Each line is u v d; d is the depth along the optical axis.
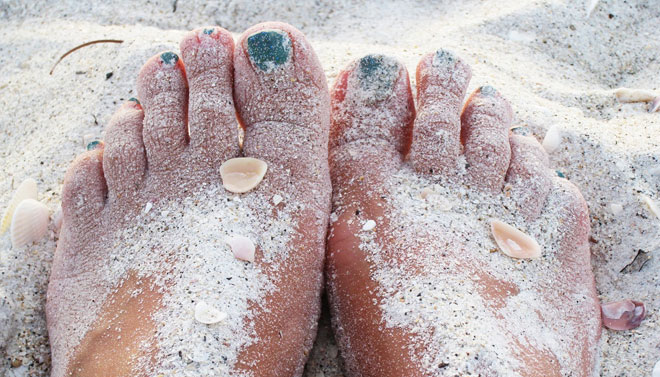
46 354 0.28
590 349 0.28
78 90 0.36
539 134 0.33
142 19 0.41
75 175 0.30
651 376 0.28
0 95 0.37
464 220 0.29
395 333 0.27
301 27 0.41
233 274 0.27
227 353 0.26
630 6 0.40
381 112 0.31
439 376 0.25
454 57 0.31
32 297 0.29
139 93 0.31
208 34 0.30
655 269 0.30
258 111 0.30
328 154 0.32
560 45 0.39
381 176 0.30
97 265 0.29
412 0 0.43
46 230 0.31
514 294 0.28
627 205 0.31
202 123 0.29
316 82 0.30
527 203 0.30
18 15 0.42
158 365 0.25
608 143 0.33
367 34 0.40
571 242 0.30
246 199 0.29
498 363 0.25
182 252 0.28
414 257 0.28
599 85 0.38
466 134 0.31
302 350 0.28
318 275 0.29
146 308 0.27
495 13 0.40
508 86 0.36
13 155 0.35
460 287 0.27
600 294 0.30
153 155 0.30
